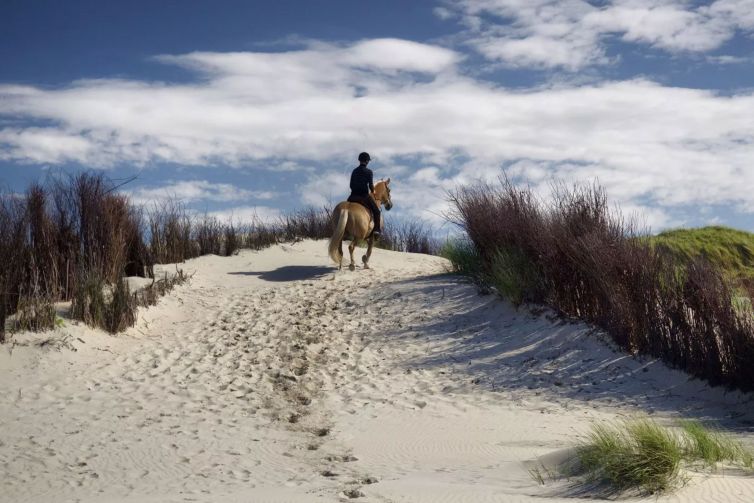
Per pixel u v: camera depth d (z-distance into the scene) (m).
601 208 12.11
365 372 10.73
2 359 9.96
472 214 14.27
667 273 10.38
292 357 11.30
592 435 6.23
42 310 10.95
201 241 18.67
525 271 12.61
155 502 5.64
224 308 13.88
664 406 8.85
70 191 12.92
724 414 8.42
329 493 5.76
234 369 10.67
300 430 8.37
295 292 14.98
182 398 9.41
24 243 11.59
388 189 17.44
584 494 5.29
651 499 5.02
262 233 20.11
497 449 7.16
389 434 8.09
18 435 7.82
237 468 6.95
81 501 5.90
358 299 14.39
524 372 10.34
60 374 9.85
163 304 13.62
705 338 9.41
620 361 10.27
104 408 8.85
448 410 8.98
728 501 4.79
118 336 11.67
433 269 16.97
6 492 6.27
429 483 5.88
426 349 11.61
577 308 11.61
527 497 5.18
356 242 16.23
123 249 13.72
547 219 12.58
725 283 9.80
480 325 12.37
